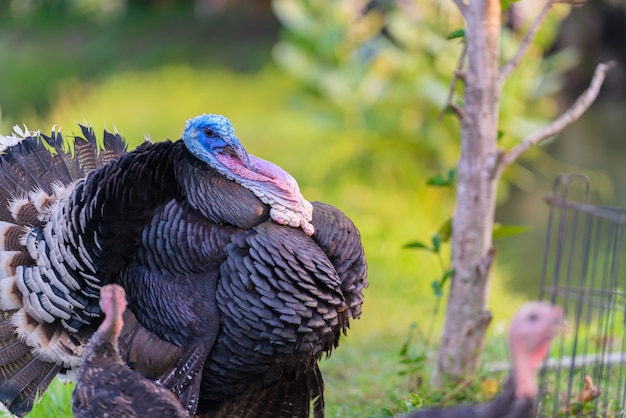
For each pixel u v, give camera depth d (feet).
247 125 94.63
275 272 26.43
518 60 34.22
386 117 72.59
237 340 26.63
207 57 133.59
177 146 27.96
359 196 68.80
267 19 145.38
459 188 34.60
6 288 28.53
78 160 31.35
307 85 76.74
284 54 80.74
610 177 82.17
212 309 26.61
